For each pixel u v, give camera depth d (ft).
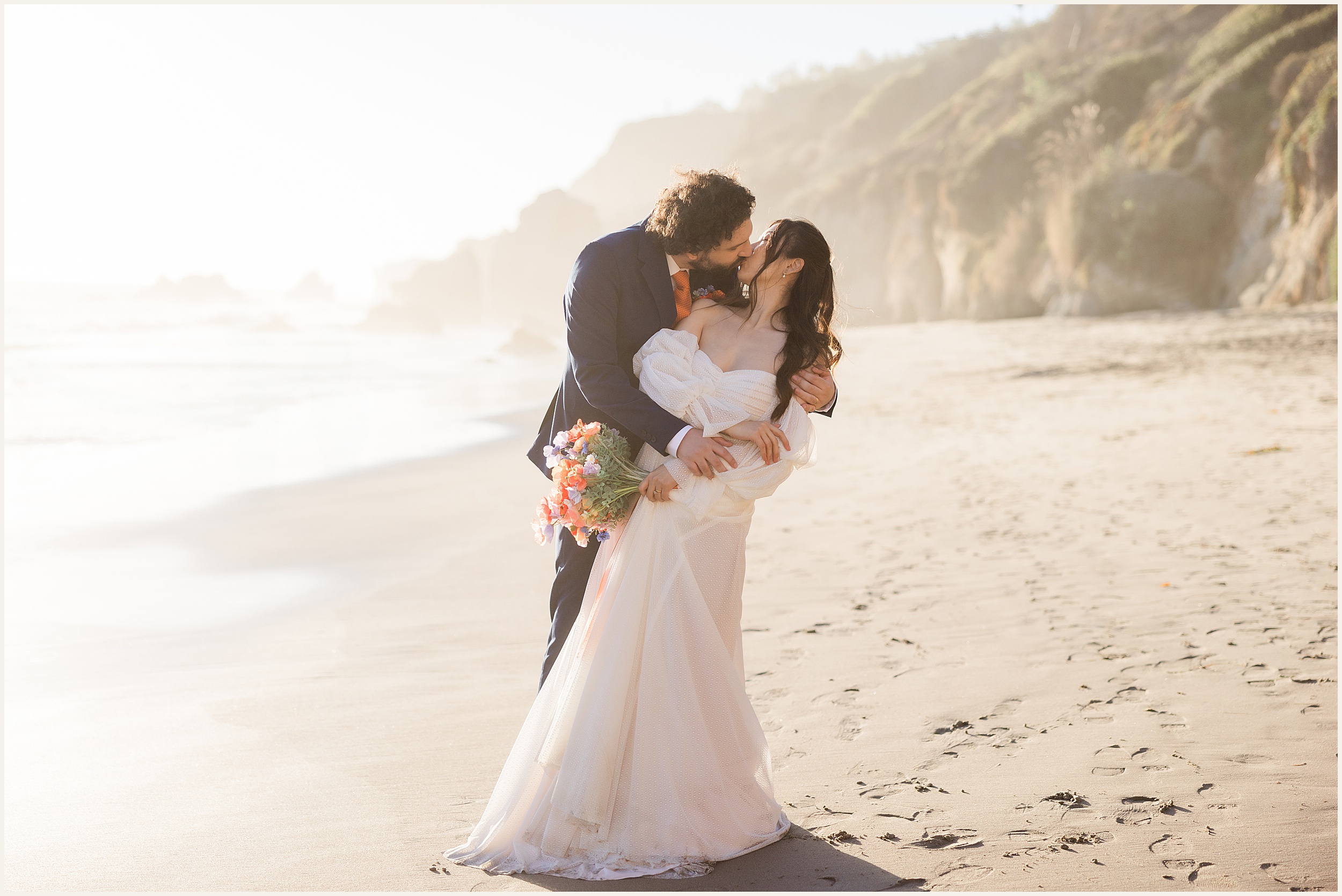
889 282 180.86
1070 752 10.24
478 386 87.45
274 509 30.60
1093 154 123.85
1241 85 109.60
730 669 8.76
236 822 9.34
